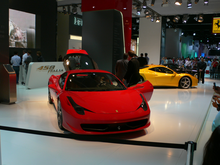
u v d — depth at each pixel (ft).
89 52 38.65
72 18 66.85
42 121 14.47
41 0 46.21
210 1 44.34
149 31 64.49
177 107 19.72
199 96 25.75
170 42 85.87
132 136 11.95
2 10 19.20
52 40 50.03
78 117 10.76
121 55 39.22
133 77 19.24
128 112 11.27
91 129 10.85
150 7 51.67
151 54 64.95
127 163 8.84
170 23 75.72
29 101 21.39
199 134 12.26
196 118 16.05
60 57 47.24
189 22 74.28
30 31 44.45
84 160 9.05
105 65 37.52
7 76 19.51
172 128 13.57
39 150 10.01
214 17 47.42
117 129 10.98
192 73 41.83
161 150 10.23
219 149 3.38
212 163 3.42
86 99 11.96
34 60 45.75
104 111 11.06
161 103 21.45
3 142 10.89
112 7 35.81
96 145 10.71
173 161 9.06
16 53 33.35
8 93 19.70
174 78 31.91
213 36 116.26
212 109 19.61
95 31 37.81
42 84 31.30
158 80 31.35
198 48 131.75
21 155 9.44
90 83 14.23
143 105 12.26
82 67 29.04
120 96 12.71
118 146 10.64
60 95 12.73
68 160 9.03
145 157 9.44
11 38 40.52
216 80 47.85
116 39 37.37
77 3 52.34
